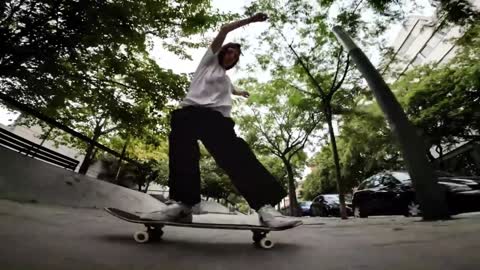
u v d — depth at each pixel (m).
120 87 8.52
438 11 5.84
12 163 5.21
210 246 2.14
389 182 8.11
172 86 8.16
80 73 7.57
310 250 2.03
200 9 7.81
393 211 7.72
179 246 2.04
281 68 11.95
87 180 7.35
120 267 1.38
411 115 15.88
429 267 1.42
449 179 6.48
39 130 20.98
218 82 2.43
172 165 2.29
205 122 2.30
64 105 8.00
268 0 10.20
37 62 6.37
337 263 1.58
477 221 3.61
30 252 1.49
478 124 13.94
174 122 2.35
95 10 5.85
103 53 7.19
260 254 1.88
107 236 2.23
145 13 7.09
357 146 16.72
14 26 6.29
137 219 2.16
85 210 5.52
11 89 6.91
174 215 2.22
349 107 12.17
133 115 8.24
